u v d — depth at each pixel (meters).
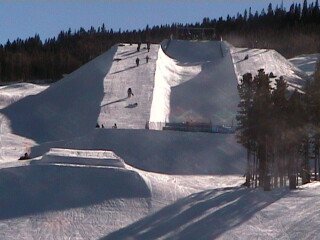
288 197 62.81
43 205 63.47
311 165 81.06
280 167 69.38
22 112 108.81
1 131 101.50
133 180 66.75
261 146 69.50
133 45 124.69
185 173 83.38
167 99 107.69
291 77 115.56
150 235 57.28
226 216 59.34
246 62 119.62
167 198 64.75
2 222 60.66
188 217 60.09
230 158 85.56
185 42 136.75
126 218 60.94
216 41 136.88
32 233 58.31
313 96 72.00
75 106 107.62
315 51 197.88
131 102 100.31
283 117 69.81
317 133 72.44
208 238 55.44
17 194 65.19
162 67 118.12
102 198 64.31
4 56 192.75
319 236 52.72
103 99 101.81
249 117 70.00
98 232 58.44
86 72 116.38
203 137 88.62
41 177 67.25
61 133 101.81
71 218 61.06
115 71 111.44
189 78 116.75
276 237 54.03
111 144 88.38
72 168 68.25
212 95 108.56
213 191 67.12
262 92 70.56
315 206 59.34
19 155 87.56
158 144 88.00
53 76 190.12
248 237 54.56
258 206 60.94
